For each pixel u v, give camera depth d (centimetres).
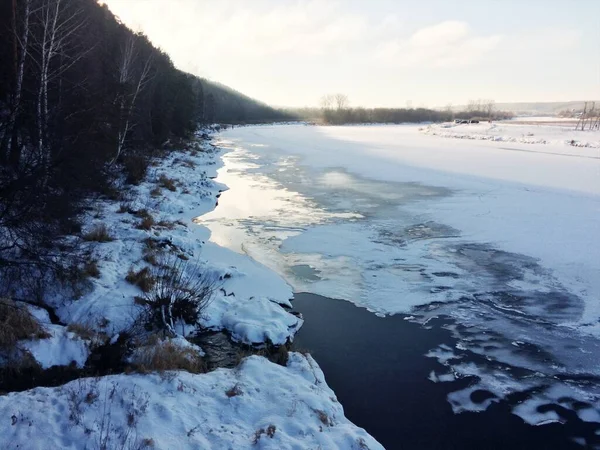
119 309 768
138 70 2589
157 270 966
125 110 1905
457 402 665
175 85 3709
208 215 1670
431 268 1166
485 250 1295
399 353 789
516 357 784
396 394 679
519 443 586
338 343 816
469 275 1121
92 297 784
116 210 1305
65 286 771
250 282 1039
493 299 996
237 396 562
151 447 448
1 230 696
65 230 867
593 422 629
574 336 849
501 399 675
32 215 719
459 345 818
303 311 938
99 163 1227
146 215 1340
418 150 4003
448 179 2431
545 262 1199
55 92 1409
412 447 573
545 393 690
